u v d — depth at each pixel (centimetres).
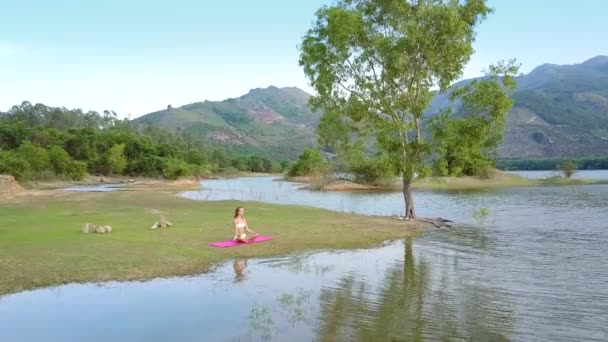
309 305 1148
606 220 2952
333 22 2819
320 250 1911
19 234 2038
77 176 10100
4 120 17000
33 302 1167
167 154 13812
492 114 2742
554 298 1215
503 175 8531
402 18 2838
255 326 998
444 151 2847
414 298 1214
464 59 2739
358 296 1231
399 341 915
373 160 3073
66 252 1658
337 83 3030
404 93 2855
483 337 938
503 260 1714
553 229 2562
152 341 918
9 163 7519
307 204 4503
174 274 1458
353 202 4762
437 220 2917
